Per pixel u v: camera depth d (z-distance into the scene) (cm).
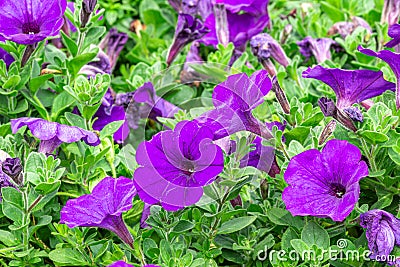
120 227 77
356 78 80
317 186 77
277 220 81
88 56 91
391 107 82
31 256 81
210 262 80
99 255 79
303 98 96
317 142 81
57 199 87
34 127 78
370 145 82
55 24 85
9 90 89
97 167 86
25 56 88
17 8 85
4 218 86
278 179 82
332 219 78
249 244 81
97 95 87
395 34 82
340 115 79
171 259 77
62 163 88
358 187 74
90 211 75
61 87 93
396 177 81
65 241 83
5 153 79
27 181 79
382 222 76
